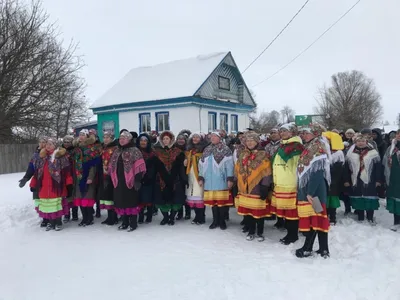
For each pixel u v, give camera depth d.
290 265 4.07
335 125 40.91
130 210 5.84
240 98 19.34
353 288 3.42
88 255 4.65
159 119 16.02
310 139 4.48
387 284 3.44
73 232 5.83
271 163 5.27
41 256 4.65
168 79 17.17
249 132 5.37
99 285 3.70
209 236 5.50
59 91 18.11
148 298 3.37
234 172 5.88
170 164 6.14
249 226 5.43
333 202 5.99
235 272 3.95
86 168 6.18
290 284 3.57
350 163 6.33
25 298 3.45
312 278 3.68
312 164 4.27
